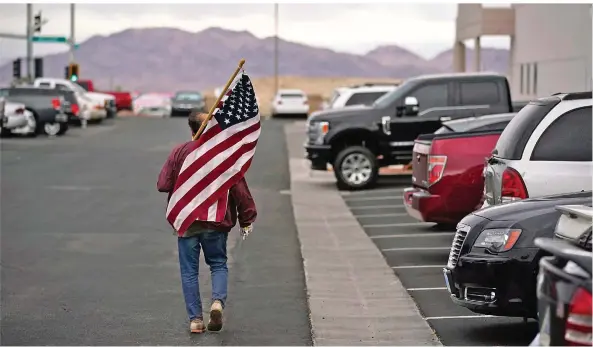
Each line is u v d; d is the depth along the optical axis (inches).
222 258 420.8
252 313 460.1
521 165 453.1
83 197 936.3
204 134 416.2
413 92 978.1
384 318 444.8
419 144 616.7
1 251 640.4
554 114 454.3
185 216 409.1
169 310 465.4
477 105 966.4
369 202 908.0
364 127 987.9
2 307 474.0
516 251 372.8
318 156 1002.7
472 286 380.8
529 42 1787.6
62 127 1838.1
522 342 397.4
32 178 1099.9
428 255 614.5
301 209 864.3
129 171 1182.9
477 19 2046.0
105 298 494.0
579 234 285.9
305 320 445.1
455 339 404.8
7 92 1823.3
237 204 419.5
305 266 582.9
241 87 417.4
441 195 586.2
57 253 633.6
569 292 220.2
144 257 618.5
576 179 447.5
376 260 601.0
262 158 1393.9
